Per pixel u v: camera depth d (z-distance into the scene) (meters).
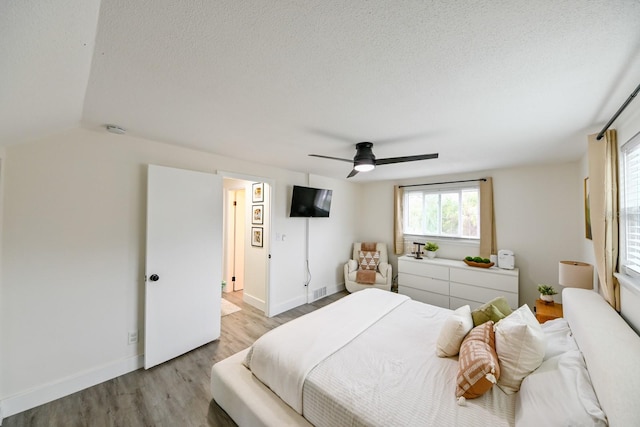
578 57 1.08
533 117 1.76
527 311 1.64
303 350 1.67
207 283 2.82
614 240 1.69
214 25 0.92
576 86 1.33
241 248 4.86
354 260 4.84
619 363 1.02
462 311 1.91
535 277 3.52
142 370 2.35
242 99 1.53
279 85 1.37
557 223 3.36
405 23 0.91
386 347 1.76
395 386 1.37
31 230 1.86
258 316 3.66
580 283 2.31
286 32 0.96
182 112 1.73
